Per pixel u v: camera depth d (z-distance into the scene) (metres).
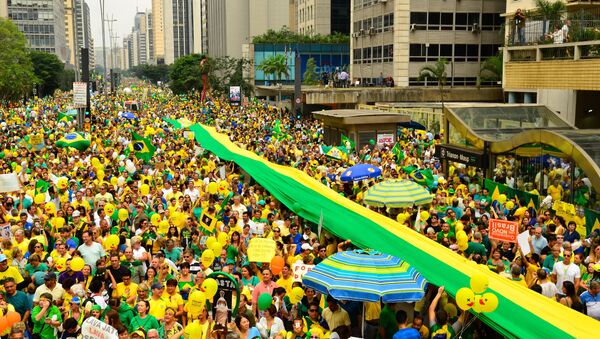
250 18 166.12
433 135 42.28
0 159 30.64
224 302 11.61
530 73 41.91
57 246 14.88
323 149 34.84
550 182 21.83
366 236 15.66
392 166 26.72
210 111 74.19
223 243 15.91
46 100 120.56
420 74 63.59
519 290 11.74
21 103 106.62
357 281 10.93
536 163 22.62
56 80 165.62
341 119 39.59
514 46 43.84
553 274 13.91
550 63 39.88
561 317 10.52
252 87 117.88
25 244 16.19
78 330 11.73
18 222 17.58
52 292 12.91
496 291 11.45
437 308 12.26
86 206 19.97
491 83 70.69
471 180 26.92
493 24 72.94
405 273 11.19
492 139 26.36
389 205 18.38
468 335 11.51
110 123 54.56
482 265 13.40
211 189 22.27
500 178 25.23
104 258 14.00
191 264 14.69
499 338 11.49
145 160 32.25
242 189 23.75
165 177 25.31
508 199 23.28
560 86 39.12
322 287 11.05
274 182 23.66
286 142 37.72
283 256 15.65
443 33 72.88
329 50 119.25
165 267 13.93
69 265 13.61
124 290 13.02
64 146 34.62
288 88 80.44
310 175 26.94
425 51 73.00
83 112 50.22
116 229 17.41
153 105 92.94
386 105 59.12
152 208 21.12
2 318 11.35
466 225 17.14
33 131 42.94
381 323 11.81
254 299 13.37
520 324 10.32
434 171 27.41
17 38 108.69
